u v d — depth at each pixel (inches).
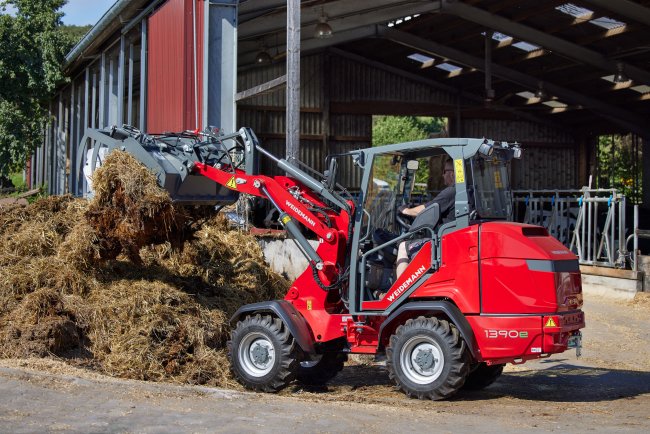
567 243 725.3
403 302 309.7
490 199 316.8
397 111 1086.4
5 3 983.6
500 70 977.5
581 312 310.0
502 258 292.2
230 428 233.6
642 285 619.8
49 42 968.3
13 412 239.3
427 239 307.4
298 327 314.8
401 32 936.9
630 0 704.4
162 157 349.1
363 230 321.1
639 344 462.3
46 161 1238.3
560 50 847.1
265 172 1024.9
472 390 341.4
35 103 1008.9
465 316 296.4
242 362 321.7
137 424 233.3
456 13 810.8
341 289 326.3
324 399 305.0
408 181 337.7
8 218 406.9
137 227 340.5
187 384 321.7
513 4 781.9
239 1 617.6
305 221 329.1
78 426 227.9
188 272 399.2
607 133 1122.0
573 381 362.9
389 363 305.3
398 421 254.8
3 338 332.5
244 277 416.8
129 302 351.6
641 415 283.4
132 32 770.2
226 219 457.4
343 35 915.4
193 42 594.6
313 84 1051.3
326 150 1050.7
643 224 839.7
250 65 991.6
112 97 852.0
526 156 1151.0
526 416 276.1
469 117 1122.7
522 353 288.4
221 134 376.8
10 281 359.3
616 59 855.1
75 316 344.2
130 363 327.6
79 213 398.9
